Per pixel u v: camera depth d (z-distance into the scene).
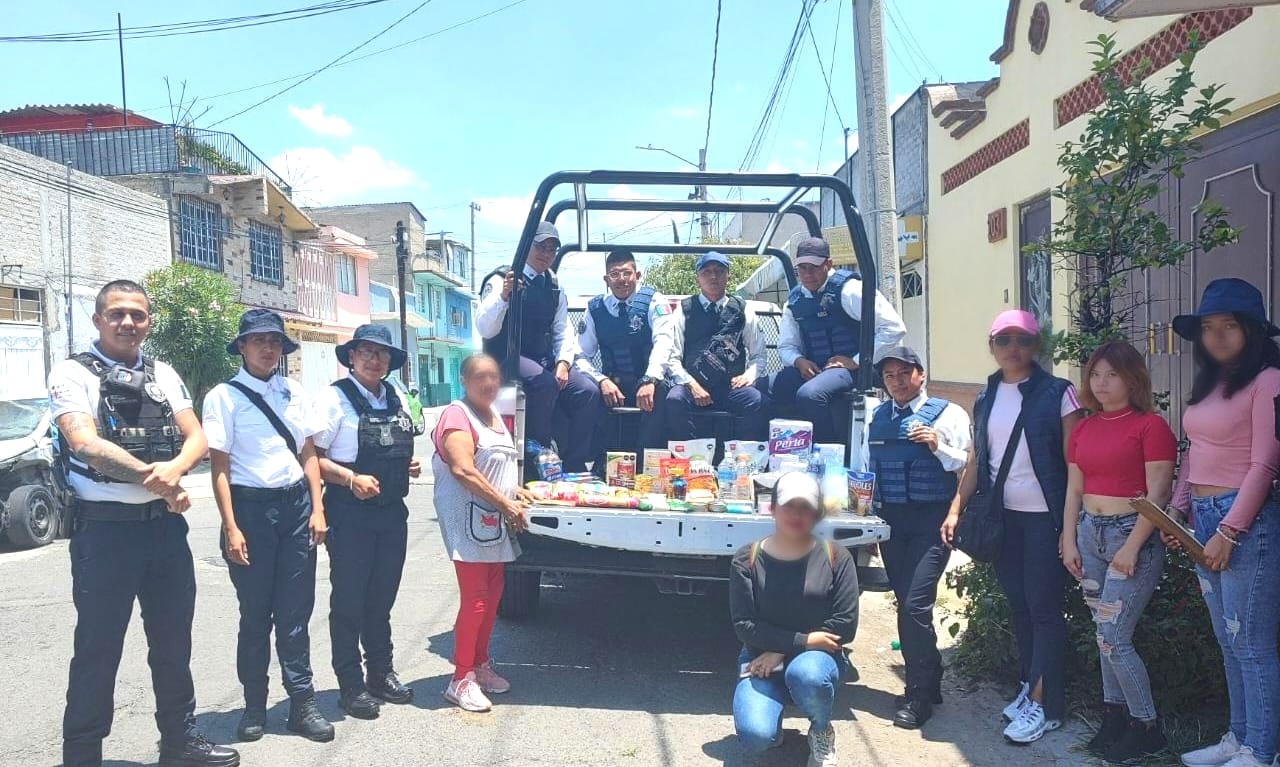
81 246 16.14
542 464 5.28
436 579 7.90
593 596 7.07
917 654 4.55
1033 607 4.38
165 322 16.12
